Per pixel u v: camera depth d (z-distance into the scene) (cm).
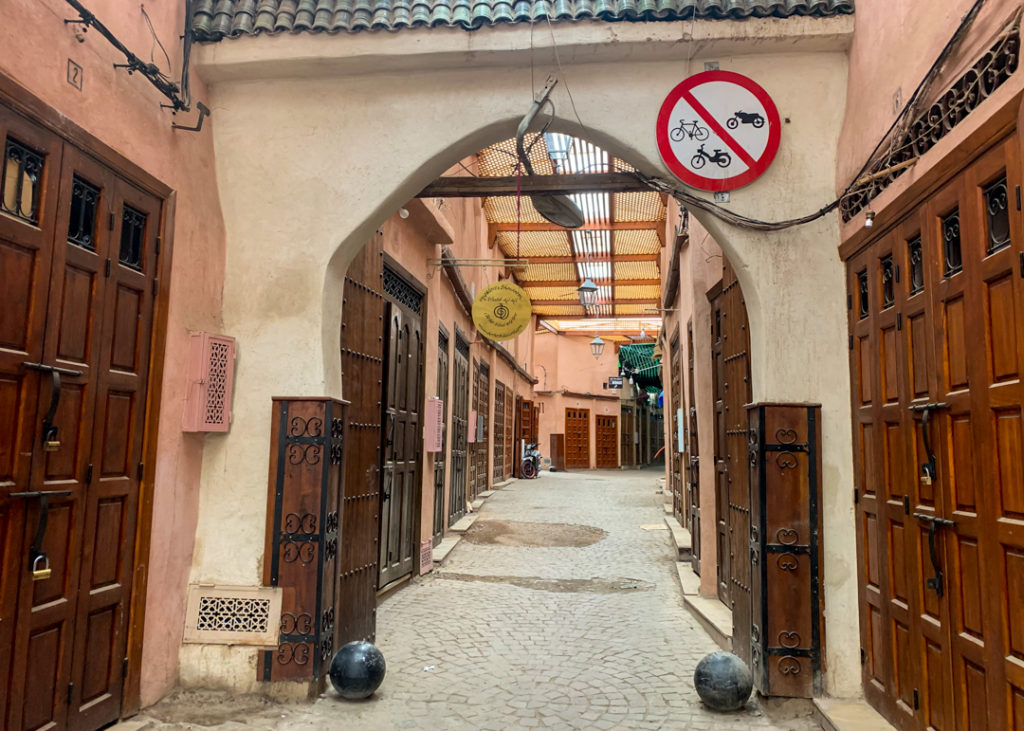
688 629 579
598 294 2192
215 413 421
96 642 342
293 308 442
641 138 431
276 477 425
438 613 627
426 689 435
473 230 1280
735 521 494
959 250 295
